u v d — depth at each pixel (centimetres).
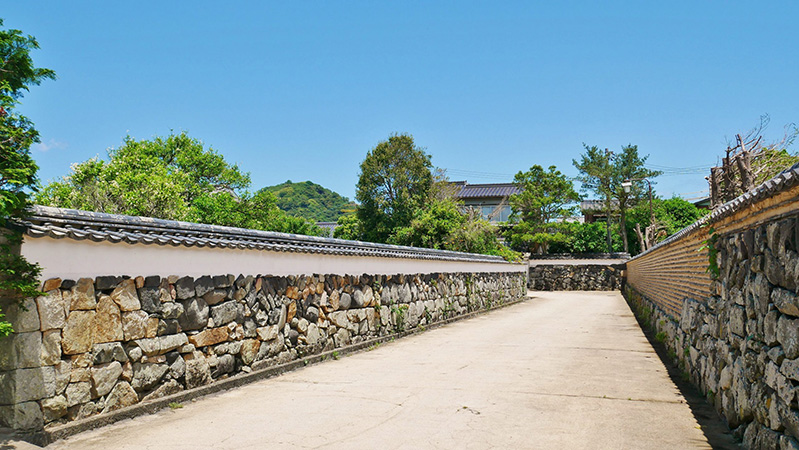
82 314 486
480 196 4675
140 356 546
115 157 1858
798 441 336
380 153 3500
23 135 408
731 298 518
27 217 446
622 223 3725
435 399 617
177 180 2005
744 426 462
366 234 3559
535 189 3591
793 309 346
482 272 1959
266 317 757
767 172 1112
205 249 645
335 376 749
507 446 456
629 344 1079
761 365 415
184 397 591
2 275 426
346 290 994
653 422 529
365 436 481
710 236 629
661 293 1190
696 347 694
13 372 435
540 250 3884
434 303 1452
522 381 717
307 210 8294
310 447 450
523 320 1608
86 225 503
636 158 3688
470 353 962
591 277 3497
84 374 486
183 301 607
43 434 443
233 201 2202
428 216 3025
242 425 511
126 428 494
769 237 397
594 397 629
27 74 421
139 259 550
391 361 877
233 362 687
